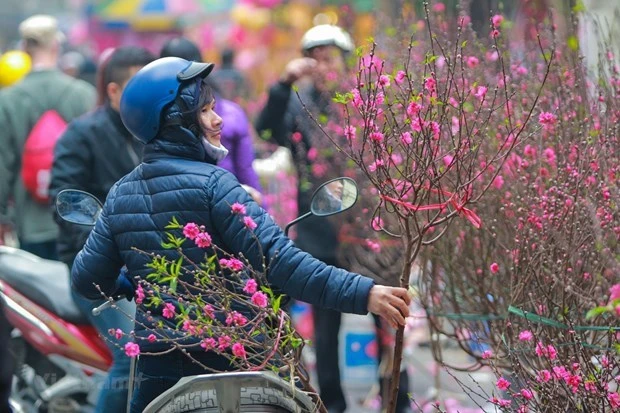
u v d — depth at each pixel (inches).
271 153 700.0
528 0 455.5
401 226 353.7
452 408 553.6
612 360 336.2
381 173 353.1
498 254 410.9
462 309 436.1
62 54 1330.0
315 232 555.8
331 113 561.9
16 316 519.5
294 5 1352.1
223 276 314.8
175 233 332.8
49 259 642.2
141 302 328.5
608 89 397.1
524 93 415.5
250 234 323.0
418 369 643.5
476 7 515.5
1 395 376.8
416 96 341.1
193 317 327.9
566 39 429.1
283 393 305.6
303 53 586.9
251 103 844.6
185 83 338.3
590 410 323.6
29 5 2358.5
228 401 297.0
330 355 592.4
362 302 314.8
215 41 1517.0
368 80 348.8
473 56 434.6
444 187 410.6
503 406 343.6
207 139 342.0
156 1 1642.5
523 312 344.8
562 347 348.2
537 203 372.2
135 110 338.3
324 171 560.4
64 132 490.9
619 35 439.5
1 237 633.0
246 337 310.5
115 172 488.4
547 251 360.5
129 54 486.3
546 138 392.8
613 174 360.2
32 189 632.4
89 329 515.2
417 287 476.4
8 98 631.2
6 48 2329.0
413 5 528.7
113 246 349.1
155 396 335.9
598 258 349.7
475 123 353.1
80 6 2047.2
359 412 625.6
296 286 318.7
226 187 330.6
